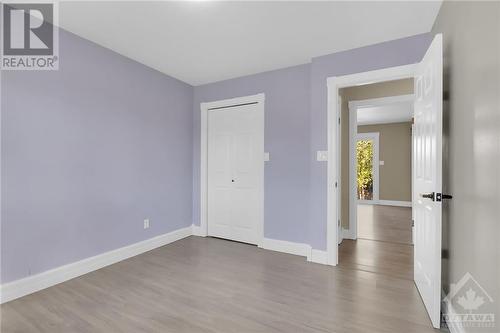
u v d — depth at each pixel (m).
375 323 1.82
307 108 3.17
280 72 3.36
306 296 2.19
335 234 2.86
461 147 1.65
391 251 3.38
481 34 1.36
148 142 3.31
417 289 2.31
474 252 1.46
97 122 2.71
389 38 2.55
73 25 2.36
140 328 1.75
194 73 3.54
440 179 1.75
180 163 3.85
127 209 3.04
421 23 2.30
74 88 2.51
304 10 2.12
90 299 2.12
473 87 1.46
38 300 2.09
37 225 2.24
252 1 2.01
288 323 1.82
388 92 3.89
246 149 3.66
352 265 2.87
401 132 7.38
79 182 2.55
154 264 2.87
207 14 2.19
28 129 2.18
